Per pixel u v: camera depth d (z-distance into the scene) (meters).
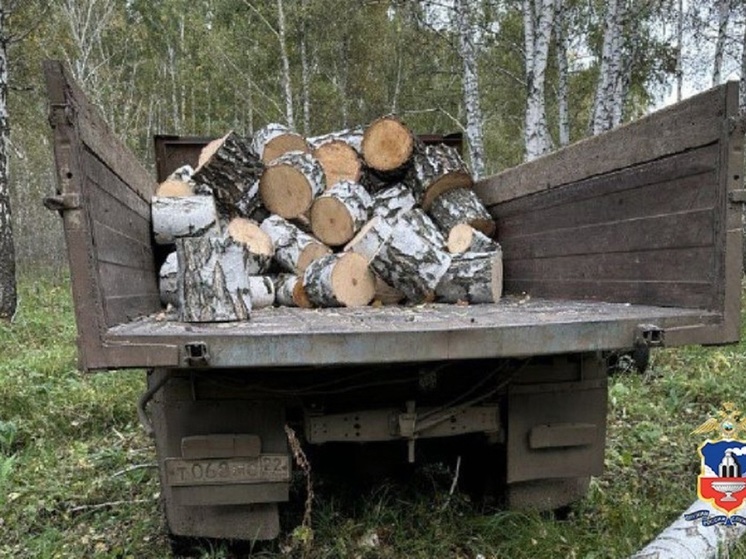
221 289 1.85
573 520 2.24
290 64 15.77
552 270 2.66
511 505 2.15
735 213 1.66
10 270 6.61
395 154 3.47
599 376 2.05
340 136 3.96
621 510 2.27
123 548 2.17
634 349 1.72
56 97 1.47
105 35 17.66
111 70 17.64
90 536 2.30
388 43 15.73
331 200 3.24
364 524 2.24
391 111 15.33
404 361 1.53
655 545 1.80
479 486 2.44
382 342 1.52
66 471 2.92
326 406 1.96
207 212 2.83
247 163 3.45
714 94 1.70
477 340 1.56
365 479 2.58
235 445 1.82
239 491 1.85
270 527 1.94
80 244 1.48
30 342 5.75
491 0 11.12
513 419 2.01
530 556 2.03
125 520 2.41
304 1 15.02
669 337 1.64
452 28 10.44
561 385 2.02
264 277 2.83
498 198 3.21
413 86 15.94
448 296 2.59
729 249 1.67
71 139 1.49
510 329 1.57
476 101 7.92
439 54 14.65
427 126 16.66
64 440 3.38
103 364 1.46
